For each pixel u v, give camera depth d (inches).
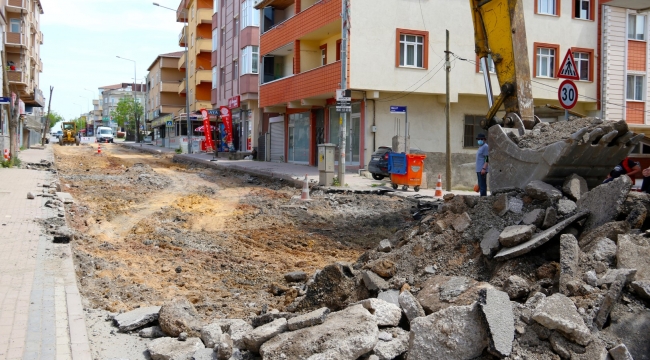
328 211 624.7
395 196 724.7
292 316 235.3
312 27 1115.3
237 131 1788.9
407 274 266.4
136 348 221.1
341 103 797.2
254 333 198.4
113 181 906.1
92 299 289.4
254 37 1553.9
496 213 276.5
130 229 513.7
